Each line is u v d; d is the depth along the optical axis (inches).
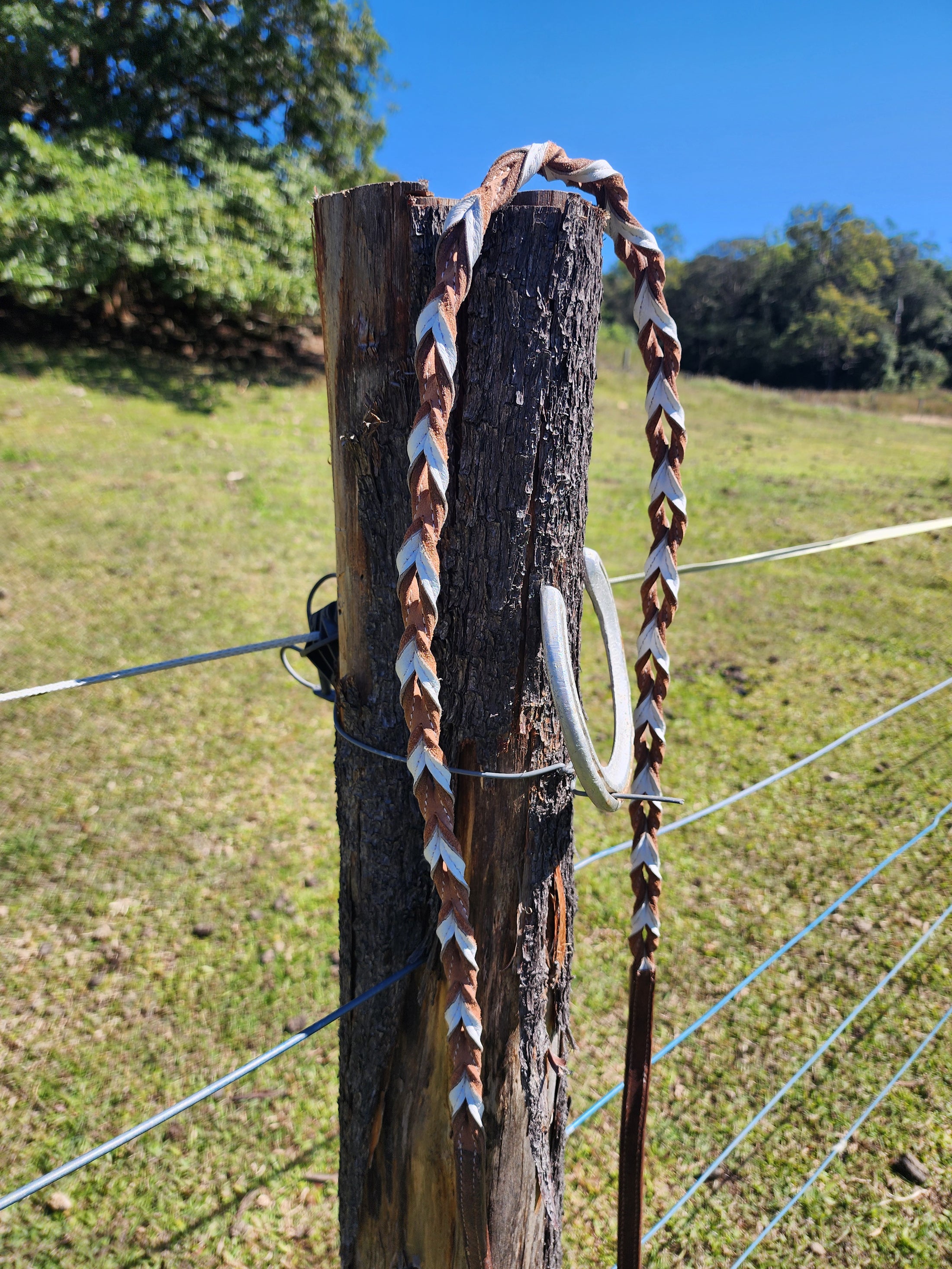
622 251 36.6
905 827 136.1
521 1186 43.3
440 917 29.5
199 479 293.1
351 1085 45.4
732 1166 82.9
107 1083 88.4
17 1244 73.7
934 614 228.1
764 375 1577.3
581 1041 95.6
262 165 484.7
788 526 311.9
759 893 120.6
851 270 1492.4
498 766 37.2
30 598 194.9
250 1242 74.8
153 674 171.2
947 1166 83.4
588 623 217.8
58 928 107.7
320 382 474.6
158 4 460.4
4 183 381.7
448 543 34.2
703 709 173.2
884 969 107.7
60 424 325.4
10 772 137.6
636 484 359.6
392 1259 45.1
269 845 125.4
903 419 832.9
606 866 125.0
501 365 32.1
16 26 422.6
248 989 100.4
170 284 411.8
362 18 510.0
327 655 46.0
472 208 27.9
